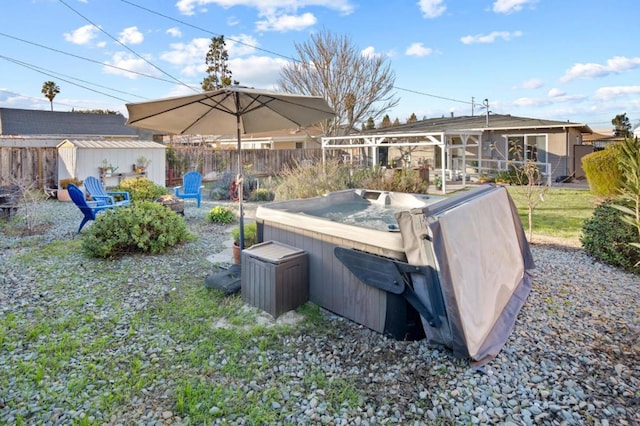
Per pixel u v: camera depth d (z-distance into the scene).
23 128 19.83
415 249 2.63
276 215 3.87
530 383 2.30
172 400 2.17
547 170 12.82
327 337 2.92
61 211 8.32
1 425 1.94
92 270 4.45
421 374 2.41
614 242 4.47
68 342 2.79
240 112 4.24
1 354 2.63
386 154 18.45
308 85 19.14
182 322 3.15
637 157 3.60
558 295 3.69
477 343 2.57
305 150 18.52
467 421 1.99
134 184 9.27
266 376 2.41
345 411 2.08
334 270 3.27
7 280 4.07
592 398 2.16
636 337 2.86
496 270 3.30
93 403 2.13
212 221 7.42
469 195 3.43
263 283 3.31
